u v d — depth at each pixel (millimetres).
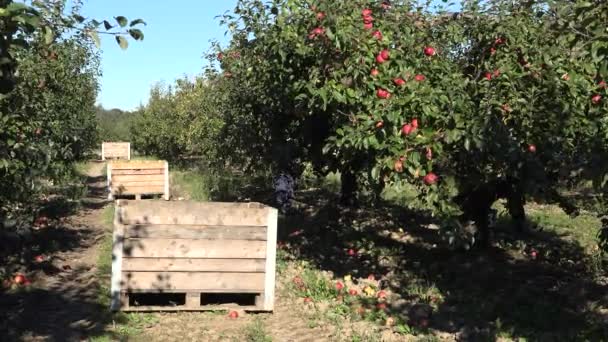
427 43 5820
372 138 4738
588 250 7867
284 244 8773
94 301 5980
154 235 5582
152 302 5922
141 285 5582
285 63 6227
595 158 3773
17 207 9852
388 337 4969
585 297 5777
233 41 8703
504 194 6918
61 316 5500
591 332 4824
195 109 21203
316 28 5281
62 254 8312
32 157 6426
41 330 5090
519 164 4895
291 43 5840
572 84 5129
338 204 11453
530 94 5152
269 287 5758
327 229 9719
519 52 5527
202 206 6035
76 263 7848
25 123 6242
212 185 15547
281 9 5719
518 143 5004
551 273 6754
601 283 6316
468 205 7242
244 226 5730
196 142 19656
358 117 4891
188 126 21828
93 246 8969
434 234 8977
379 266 7453
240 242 5719
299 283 6574
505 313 5469
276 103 7855
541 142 5141
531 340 4789
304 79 6035
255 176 15188
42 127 7988
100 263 7730
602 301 5613
